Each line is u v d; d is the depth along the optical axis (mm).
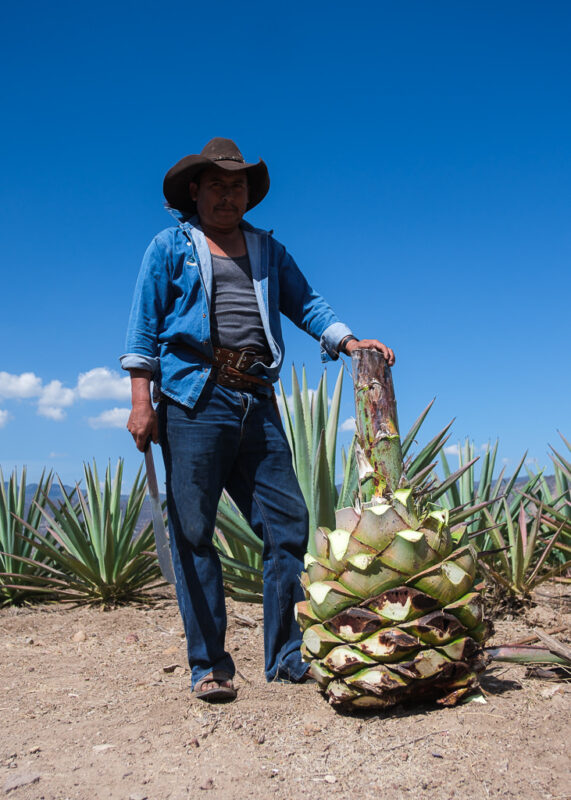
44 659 3479
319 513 3318
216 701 2508
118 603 5207
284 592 2771
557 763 1838
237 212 2811
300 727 2217
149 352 2691
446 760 1887
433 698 2287
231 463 2777
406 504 2234
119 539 5363
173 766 1982
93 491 5379
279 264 2998
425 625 2104
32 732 2332
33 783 1916
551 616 3783
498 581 3971
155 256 2738
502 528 4918
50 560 5871
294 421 3910
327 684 2283
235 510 4426
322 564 2258
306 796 1761
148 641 3842
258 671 3004
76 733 2297
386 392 2439
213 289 2746
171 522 2715
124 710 2510
